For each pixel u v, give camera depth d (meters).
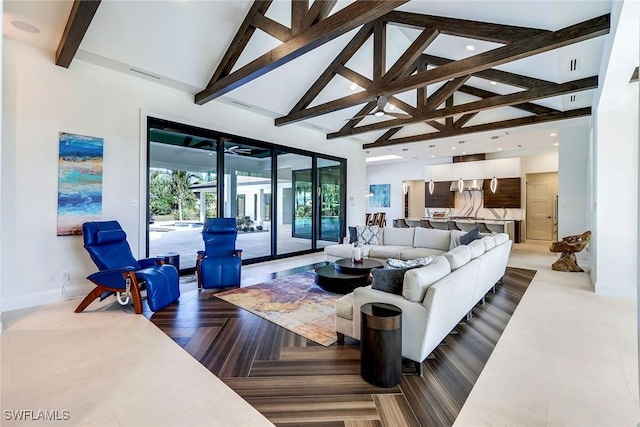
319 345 2.71
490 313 3.51
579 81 4.46
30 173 3.62
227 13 4.09
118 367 2.31
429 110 5.82
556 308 3.68
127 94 4.43
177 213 5.72
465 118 7.08
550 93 4.69
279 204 7.16
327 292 4.27
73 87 3.94
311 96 6.05
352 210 9.01
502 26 3.71
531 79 4.86
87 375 2.20
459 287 2.66
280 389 2.06
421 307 2.21
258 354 2.54
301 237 7.71
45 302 3.75
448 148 9.48
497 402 1.93
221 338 2.83
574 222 6.71
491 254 3.79
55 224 3.82
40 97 3.68
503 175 9.82
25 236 3.61
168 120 4.89
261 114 6.36
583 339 2.82
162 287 3.54
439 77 4.14
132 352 2.55
